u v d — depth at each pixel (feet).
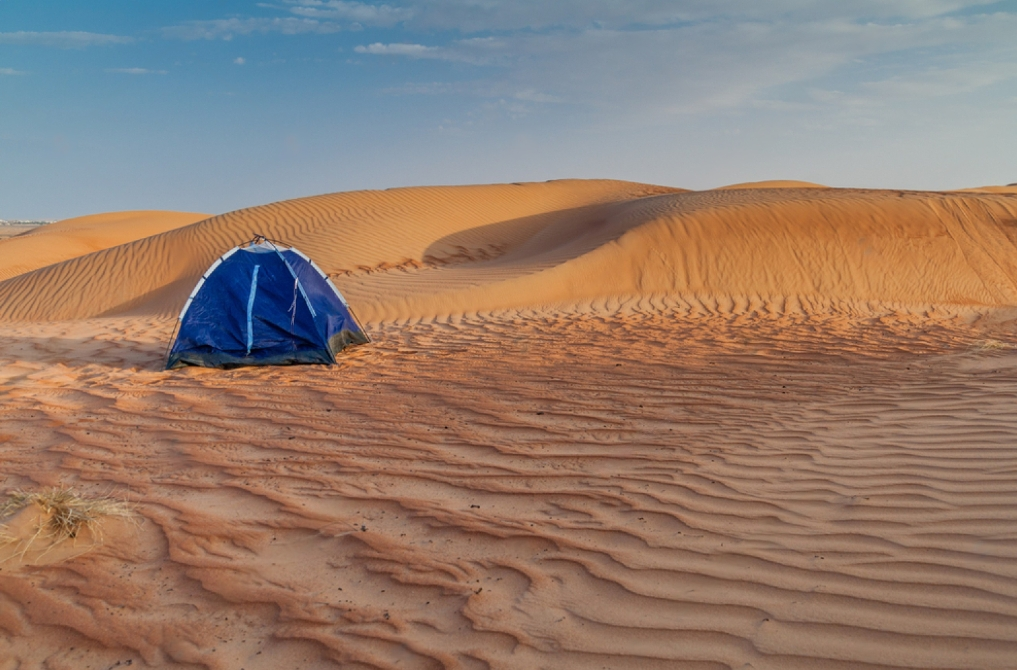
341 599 10.91
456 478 16.08
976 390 21.81
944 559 11.07
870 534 12.16
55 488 15.28
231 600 10.93
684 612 10.07
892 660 8.69
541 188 109.60
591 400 23.08
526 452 17.85
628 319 44.83
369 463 17.24
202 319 31.12
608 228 67.00
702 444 17.89
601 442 18.44
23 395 24.56
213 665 9.32
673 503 14.10
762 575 10.98
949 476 14.55
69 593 11.16
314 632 10.00
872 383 24.20
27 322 56.34
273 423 21.06
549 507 14.24
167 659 9.48
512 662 9.11
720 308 49.93
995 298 53.78
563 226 82.02
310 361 30.99
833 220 60.64
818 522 12.82
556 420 20.75
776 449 17.17
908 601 9.95
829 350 32.07
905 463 15.53
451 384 26.12
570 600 10.59
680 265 56.49
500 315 46.93
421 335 39.40
